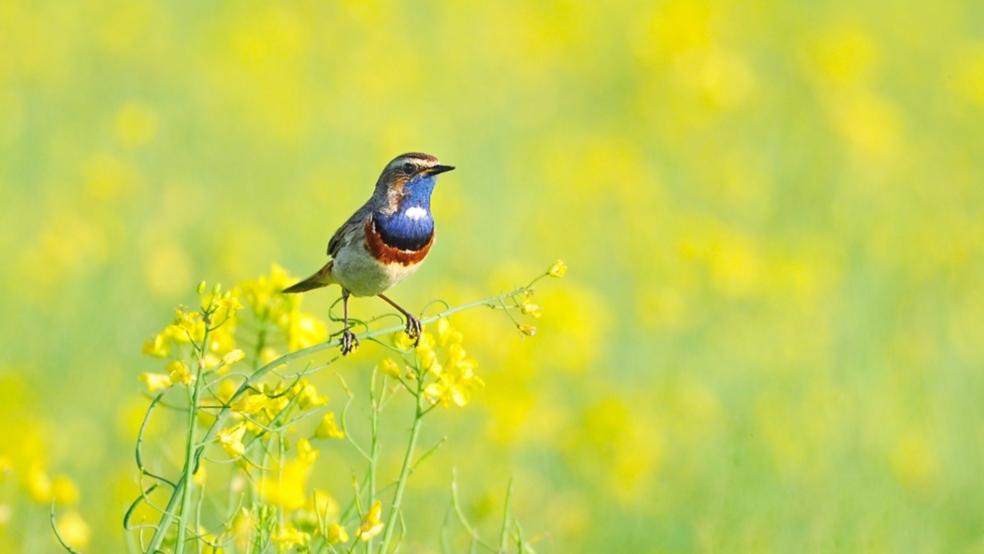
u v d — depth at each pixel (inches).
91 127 864.9
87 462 470.0
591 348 569.9
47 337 574.6
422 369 306.7
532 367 508.7
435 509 442.9
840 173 832.9
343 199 785.6
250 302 346.0
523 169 858.8
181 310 303.7
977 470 488.4
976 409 550.9
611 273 694.5
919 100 1009.5
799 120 889.5
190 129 876.0
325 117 901.8
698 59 935.7
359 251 382.6
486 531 435.5
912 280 693.3
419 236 387.2
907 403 538.6
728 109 904.9
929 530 430.6
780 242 749.3
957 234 753.0
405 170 384.5
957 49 1091.3
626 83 993.5
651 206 789.9
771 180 822.5
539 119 949.8
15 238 719.7
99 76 943.0
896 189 836.6
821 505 423.2
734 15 1079.6
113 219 736.3
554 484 478.9
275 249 717.9
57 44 961.5
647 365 585.0
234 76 933.8
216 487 419.8
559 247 724.0
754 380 549.0
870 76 1023.6
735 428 466.6
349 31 1015.6
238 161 846.5
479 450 482.6
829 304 651.5
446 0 1084.5
